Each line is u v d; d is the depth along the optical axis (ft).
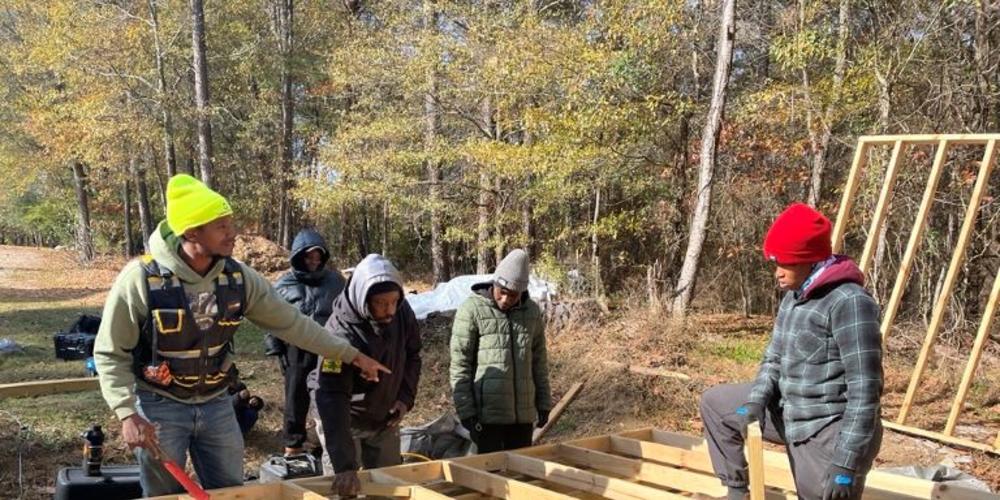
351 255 81.20
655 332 31.27
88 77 62.18
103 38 61.36
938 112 29.53
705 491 11.75
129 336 9.24
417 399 25.39
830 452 8.50
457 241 59.52
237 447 10.38
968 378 18.95
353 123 52.24
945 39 29.55
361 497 11.17
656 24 34.09
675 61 38.47
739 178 39.37
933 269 31.50
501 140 42.50
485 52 41.73
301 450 17.15
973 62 29.07
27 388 23.97
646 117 35.04
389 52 47.21
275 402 23.86
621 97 35.42
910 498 10.48
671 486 12.19
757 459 8.78
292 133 76.07
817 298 8.64
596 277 39.68
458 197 48.47
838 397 8.50
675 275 40.22
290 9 71.41
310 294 17.56
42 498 15.53
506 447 14.12
